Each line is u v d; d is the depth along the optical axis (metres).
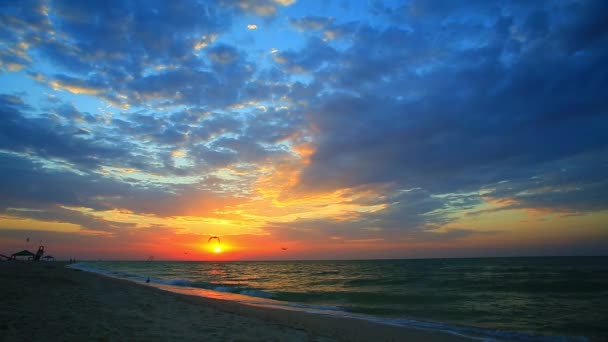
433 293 26.70
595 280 34.41
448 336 11.84
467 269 63.94
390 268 80.81
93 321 9.30
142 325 9.41
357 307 19.52
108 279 30.48
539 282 32.69
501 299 22.97
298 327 12.09
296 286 34.75
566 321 15.11
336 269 85.06
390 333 12.05
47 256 86.44
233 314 13.09
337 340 9.93
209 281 42.59
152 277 45.94
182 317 11.46
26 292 14.01
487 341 11.27
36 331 7.53
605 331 13.13
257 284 38.03
